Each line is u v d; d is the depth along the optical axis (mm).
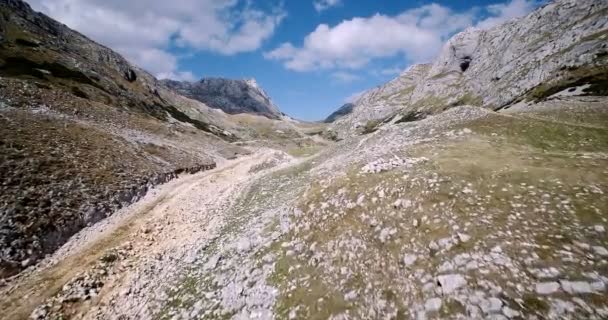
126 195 35750
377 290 12078
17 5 135375
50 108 52594
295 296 13461
